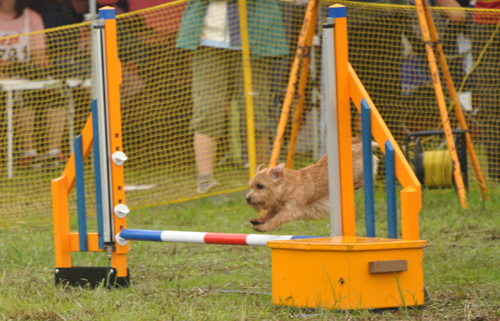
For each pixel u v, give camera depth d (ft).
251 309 19.42
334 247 18.58
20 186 45.55
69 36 46.47
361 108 21.29
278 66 44.52
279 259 19.76
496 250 27.14
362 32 45.16
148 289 22.34
